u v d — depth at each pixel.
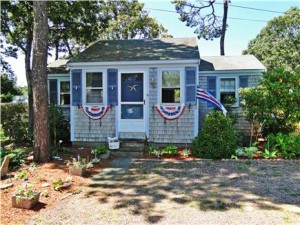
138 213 4.46
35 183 5.73
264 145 9.24
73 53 19.61
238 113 11.88
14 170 6.73
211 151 8.47
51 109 11.29
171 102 10.07
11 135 11.64
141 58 10.05
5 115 13.14
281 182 6.09
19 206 4.57
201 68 12.58
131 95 10.27
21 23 11.84
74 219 4.23
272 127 10.14
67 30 13.35
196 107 9.86
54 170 6.80
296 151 8.54
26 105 14.90
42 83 7.70
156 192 5.51
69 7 11.89
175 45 11.86
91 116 10.48
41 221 4.14
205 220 4.16
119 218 4.27
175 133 10.05
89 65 10.30
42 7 7.57
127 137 10.28
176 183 6.11
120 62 10.01
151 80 10.07
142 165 7.86
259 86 10.13
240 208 4.62
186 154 8.82
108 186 5.92
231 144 8.58
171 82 9.99
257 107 9.42
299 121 9.41
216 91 12.47
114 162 8.24
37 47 7.63
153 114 10.15
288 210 4.52
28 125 12.36
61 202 4.93
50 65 14.66
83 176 6.61
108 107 10.34
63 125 11.35
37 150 7.73
